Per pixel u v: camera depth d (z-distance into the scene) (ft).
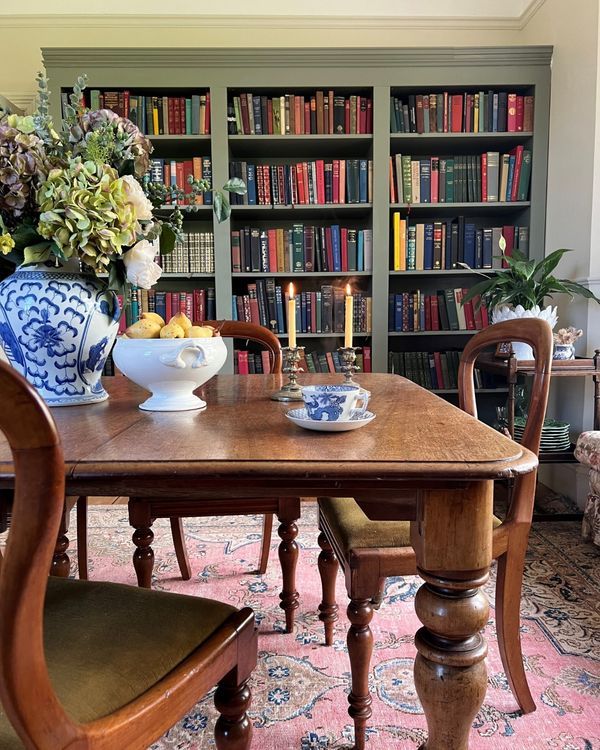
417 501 2.33
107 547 6.84
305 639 4.80
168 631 2.31
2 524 2.60
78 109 3.63
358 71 9.09
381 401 3.68
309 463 2.10
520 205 9.45
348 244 9.59
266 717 3.85
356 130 9.32
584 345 8.20
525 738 3.60
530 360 7.41
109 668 2.05
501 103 9.25
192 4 10.07
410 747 3.54
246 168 9.35
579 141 8.27
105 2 10.01
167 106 9.14
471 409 4.45
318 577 5.97
